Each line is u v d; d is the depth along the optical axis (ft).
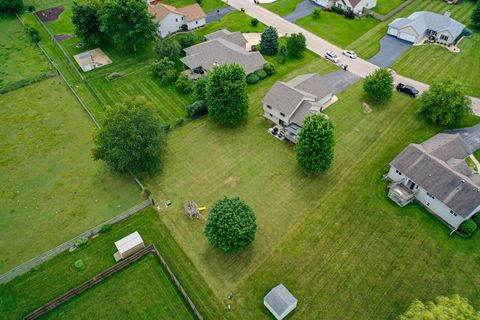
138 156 168.96
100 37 274.98
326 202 167.32
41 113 220.64
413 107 216.74
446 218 157.28
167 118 213.46
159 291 138.21
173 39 277.64
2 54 273.75
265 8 325.62
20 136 205.98
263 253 149.07
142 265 146.51
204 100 214.28
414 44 269.85
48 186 179.11
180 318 130.82
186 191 173.99
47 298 137.08
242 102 197.26
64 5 339.57
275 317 130.00
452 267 143.33
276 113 203.51
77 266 145.38
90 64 253.44
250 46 274.16
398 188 168.04
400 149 190.49
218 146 196.34
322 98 214.69
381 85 211.20
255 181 177.68
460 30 270.46
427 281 139.33
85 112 220.84
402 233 154.81
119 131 165.07
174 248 151.84
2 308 134.31
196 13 294.46
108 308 134.00
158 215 164.25
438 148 173.17
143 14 252.42
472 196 149.07
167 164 187.11
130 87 238.27
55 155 194.70
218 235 140.67
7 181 181.68
